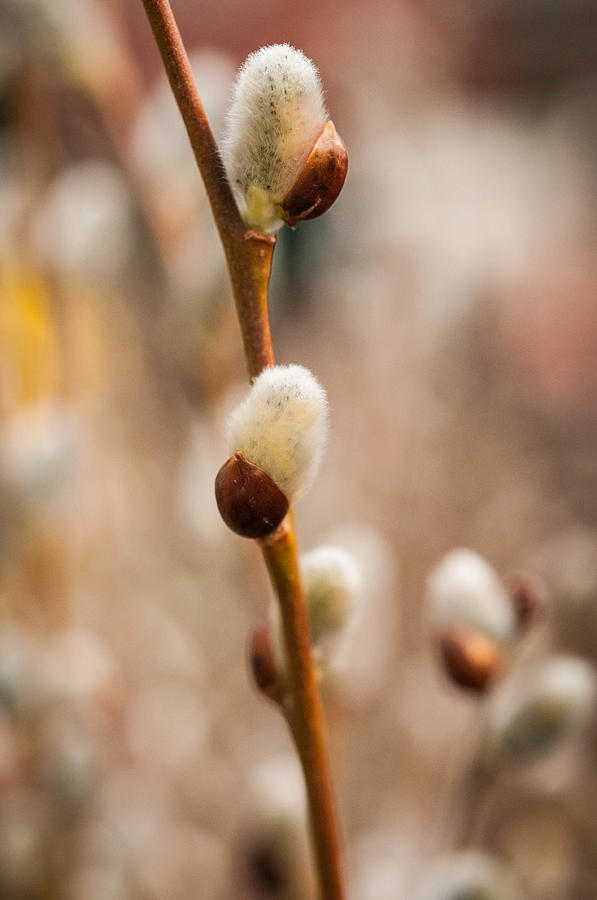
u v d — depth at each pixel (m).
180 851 0.53
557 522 0.78
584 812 0.55
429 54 0.93
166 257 0.46
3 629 0.46
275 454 0.27
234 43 1.07
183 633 0.59
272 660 0.28
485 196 0.92
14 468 0.48
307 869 0.37
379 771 0.54
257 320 0.27
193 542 0.54
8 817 0.45
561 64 1.45
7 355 0.49
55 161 0.50
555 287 1.13
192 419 0.47
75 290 0.51
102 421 0.58
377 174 0.78
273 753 0.58
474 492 0.75
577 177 1.22
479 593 0.34
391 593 0.48
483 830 0.53
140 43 0.86
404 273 0.77
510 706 0.36
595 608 0.54
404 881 0.48
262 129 0.26
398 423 0.73
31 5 0.46
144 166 0.47
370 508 0.69
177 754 0.56
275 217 0.27
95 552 0.57
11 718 0.46
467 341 0.85
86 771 0.46
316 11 1.04
